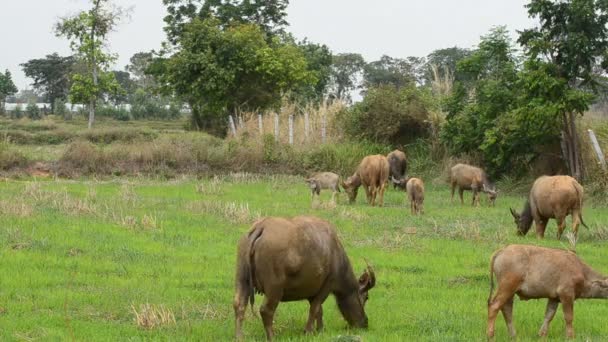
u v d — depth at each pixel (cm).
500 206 3719
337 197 3866
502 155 4312
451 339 1483
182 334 1503
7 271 1986
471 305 1806
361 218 3088
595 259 2384
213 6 7731
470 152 4709
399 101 5344
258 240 1413
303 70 6588
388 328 1606
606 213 3491
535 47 4081
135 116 10519
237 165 4741
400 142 5409
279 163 4850
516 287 1502
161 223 2761
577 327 1636
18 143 5969
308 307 1784
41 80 12669
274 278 1420
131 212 2984
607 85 4356
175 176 4497
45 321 1566
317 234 1486
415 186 3319
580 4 3984
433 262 2303
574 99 3934
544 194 2770
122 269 2072
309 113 5759
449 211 3459
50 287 1869
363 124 5350
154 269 2091
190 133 6059
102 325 1551
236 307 1412
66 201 3009
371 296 1892
